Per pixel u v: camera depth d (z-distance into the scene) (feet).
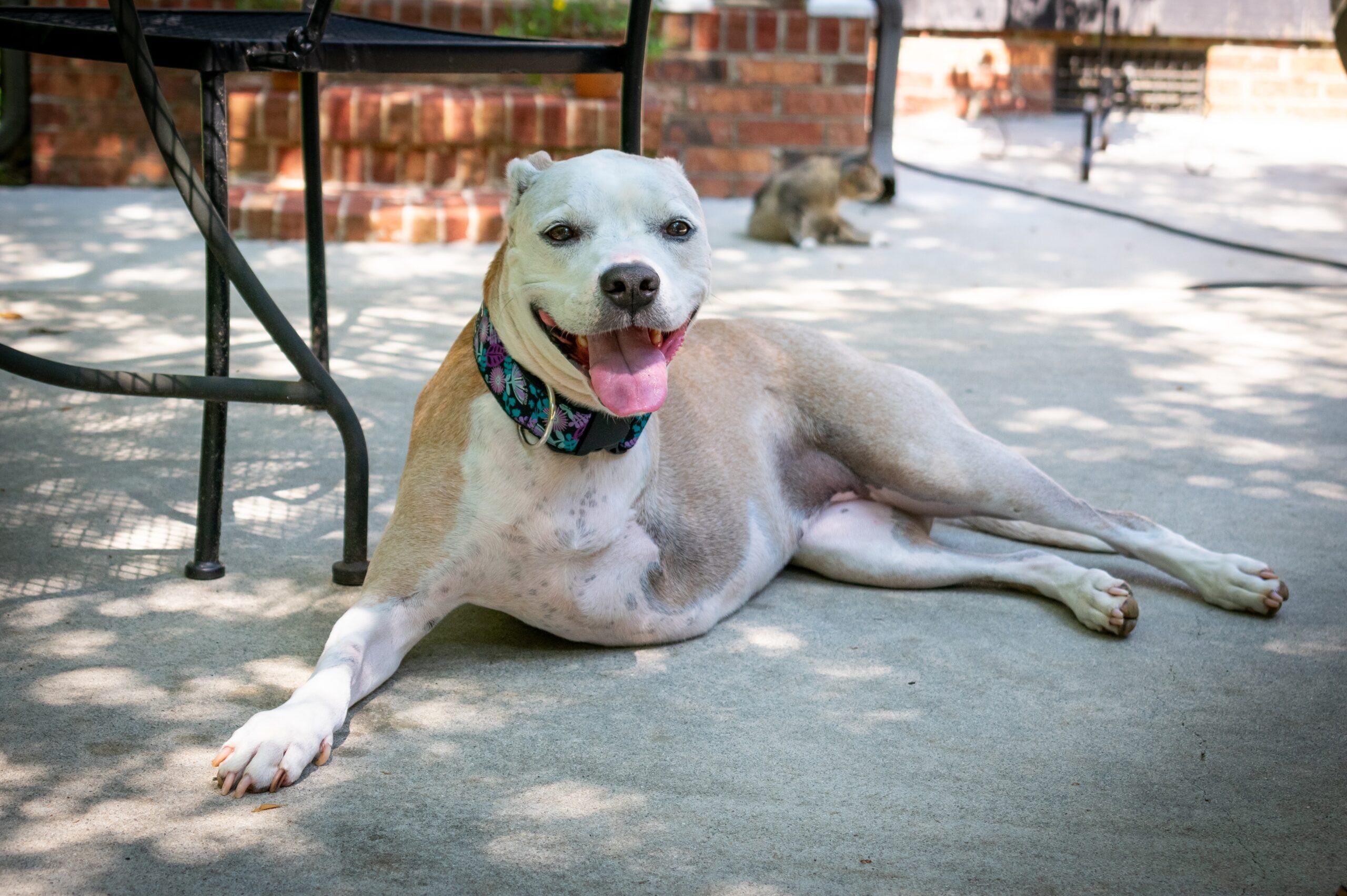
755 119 27.71
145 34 8.57
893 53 27.35
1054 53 45.01
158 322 15.83
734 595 8.73
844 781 6.68
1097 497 11.03
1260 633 8.66
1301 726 7.38
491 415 7.49
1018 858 6.01
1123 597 8.55
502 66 9.83
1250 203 28.76
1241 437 12.78
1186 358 15.76
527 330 7.17
